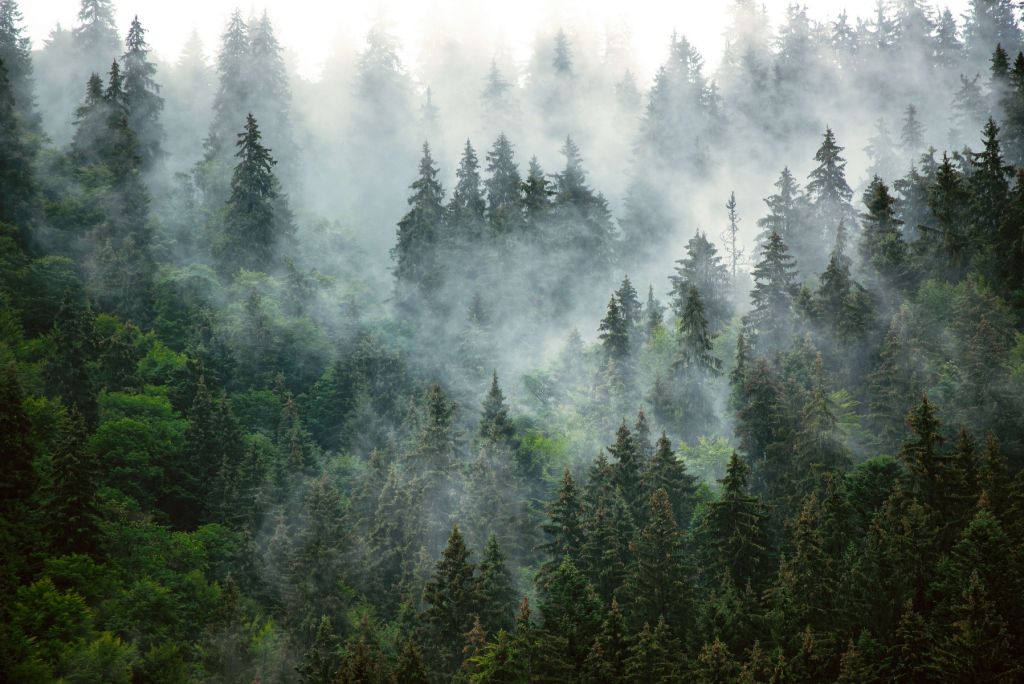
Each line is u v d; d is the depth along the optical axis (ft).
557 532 176.04
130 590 164.66
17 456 166.30
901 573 147.74
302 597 176.24
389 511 198.49
